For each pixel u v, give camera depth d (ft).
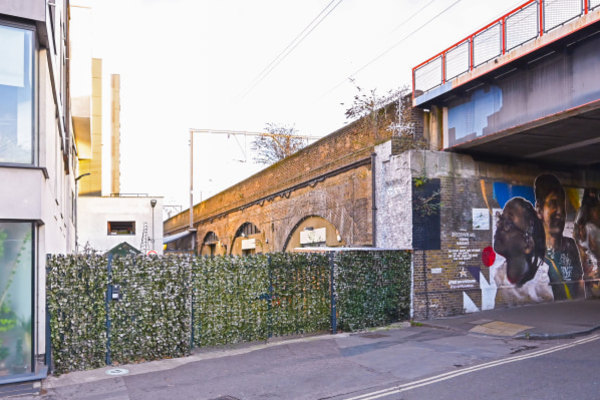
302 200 73.36
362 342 39.19
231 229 106.32
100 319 31.78
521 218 55.47
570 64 37.68
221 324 37.52
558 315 47.50
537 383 25.91
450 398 23.99
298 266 42.19
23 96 28.48
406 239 49.80
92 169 121.29
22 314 28.09
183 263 35.17
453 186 51.42
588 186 61.98
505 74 43.34
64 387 27.50
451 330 43.60
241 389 26.71
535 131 43.75
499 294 53.11
